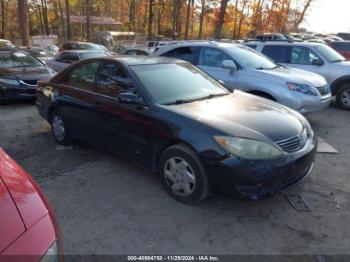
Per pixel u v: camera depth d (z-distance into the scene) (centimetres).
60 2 4806
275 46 900
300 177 333
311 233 298
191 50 744
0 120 683
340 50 1253
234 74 657
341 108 829
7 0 4288
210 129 314
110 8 5619
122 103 388
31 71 855
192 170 327
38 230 168
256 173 295
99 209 335
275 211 332
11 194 183
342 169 440
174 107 357
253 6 4019
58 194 365
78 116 464
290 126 340
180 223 311
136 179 401
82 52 1341
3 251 151
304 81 605
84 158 468
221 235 294
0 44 2216
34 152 493
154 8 3966
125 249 276
